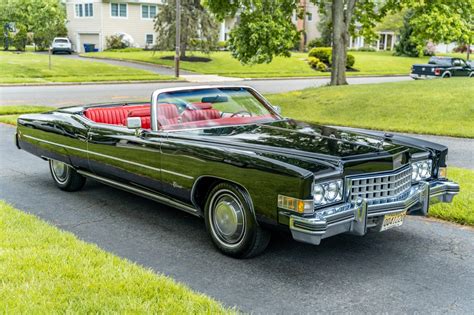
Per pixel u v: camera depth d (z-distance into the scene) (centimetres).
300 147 476
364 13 2480
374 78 3800
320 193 427
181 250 508
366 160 450
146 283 399
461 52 6288
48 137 706
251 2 2034
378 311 385
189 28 4206
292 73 3978
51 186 756
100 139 612
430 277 448
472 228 579
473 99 1620
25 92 2314
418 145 541
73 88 2580
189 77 3403
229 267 466
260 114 620
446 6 2067
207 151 486
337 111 1683
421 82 2066
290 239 539
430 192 512
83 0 5191
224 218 486
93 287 389
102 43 5141
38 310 353
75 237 507
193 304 368
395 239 542
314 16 6456
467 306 395
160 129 555
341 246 521
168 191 542
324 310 385
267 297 406
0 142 1108
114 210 641
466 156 1005
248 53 2069
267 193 436
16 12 5034
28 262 431
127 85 2817
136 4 5272
